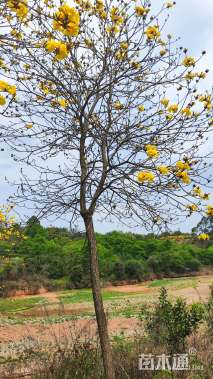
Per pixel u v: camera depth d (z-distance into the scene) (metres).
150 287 28.42
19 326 13.16
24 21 3.82
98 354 5.55
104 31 4.74
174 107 4.29
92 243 4.75
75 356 5.48
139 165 4.22
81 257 28.27
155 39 4.62
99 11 4.79
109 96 4.75
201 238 4.28
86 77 4.54
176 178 4.03
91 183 4.75
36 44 3.42
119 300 21.08
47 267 28.61
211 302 8.15
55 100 4.70
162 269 34.97
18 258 27.25
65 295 24.70
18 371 6.08
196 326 6.70
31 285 26.19
